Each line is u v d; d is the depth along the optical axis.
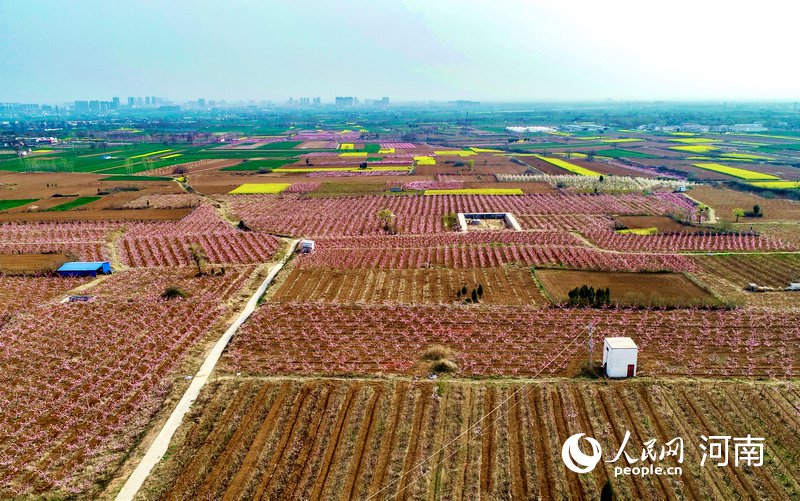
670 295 49.62
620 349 34.00
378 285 53.62
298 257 63.22
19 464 27.77
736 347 38.88
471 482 25.61
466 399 32.44
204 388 34.25
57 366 37.94
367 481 25.80
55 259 64.25
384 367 36.59
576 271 56.84
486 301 48.66
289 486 25.50
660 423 29.78
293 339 41.41
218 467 27.03
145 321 45.19
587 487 25.17
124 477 26.52
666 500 24.39
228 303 49.12
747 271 56.88
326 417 30.84
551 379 34.50
